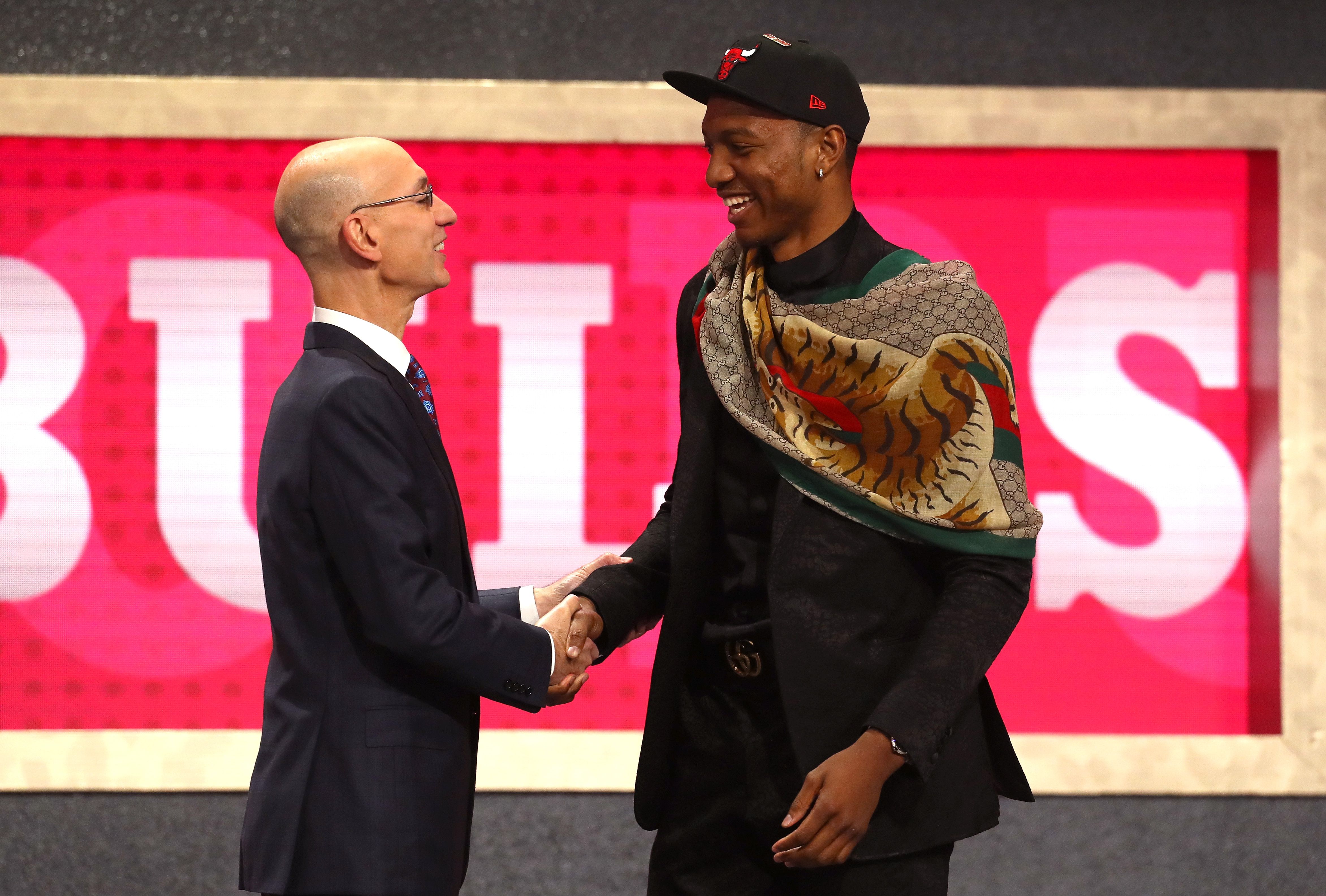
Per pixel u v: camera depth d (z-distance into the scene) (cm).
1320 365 237
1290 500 238
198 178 238
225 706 240
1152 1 241
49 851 233
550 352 242
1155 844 240
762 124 128
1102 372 244
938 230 243
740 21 239
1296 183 237
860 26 240
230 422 239
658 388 243
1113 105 238
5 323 237
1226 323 245
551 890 236
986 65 241
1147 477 245
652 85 236
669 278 242
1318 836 239
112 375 238
